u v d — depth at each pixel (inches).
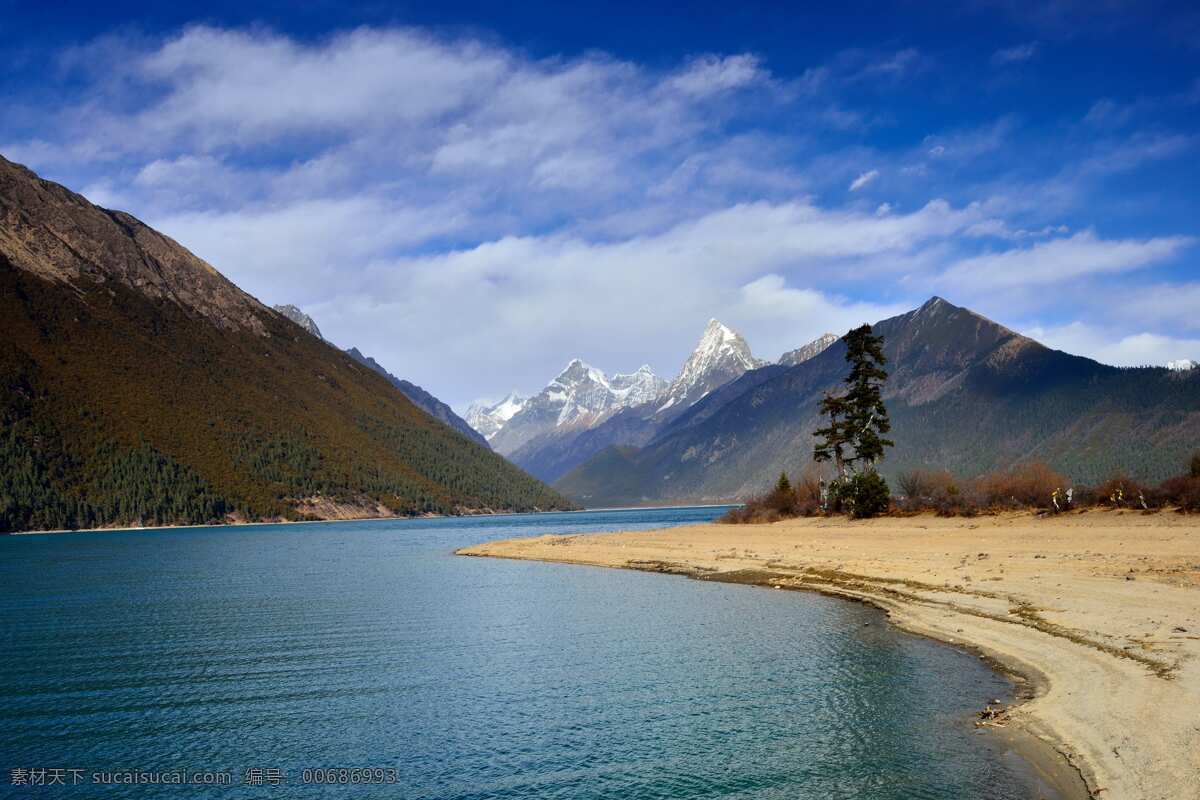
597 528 6825.8
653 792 663.1
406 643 1321.4
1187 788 554.6
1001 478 2896.2
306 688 1032.8
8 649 1318.9
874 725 797.2
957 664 1000.2
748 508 3846.0
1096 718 719.1
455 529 7268.7
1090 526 2060.8
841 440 3403.1
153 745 821.9
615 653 1184.8
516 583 2213.3
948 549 1995.6
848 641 1186.6
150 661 1211.9
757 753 738.8
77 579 2605.8
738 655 1133.7
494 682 1034.1
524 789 682.2
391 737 827.4
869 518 3078.2
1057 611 1153.4
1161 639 920.9
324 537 5979.3
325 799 677.9
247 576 2647.6
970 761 681.6
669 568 2401.6
